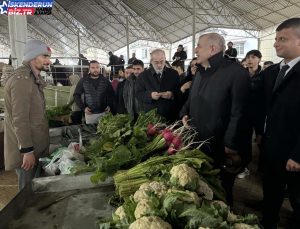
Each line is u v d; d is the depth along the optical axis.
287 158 2.05
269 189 2.25
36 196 1.62
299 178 2.09
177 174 1.28
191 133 2.32
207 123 2.25
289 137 2.03
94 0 18.66
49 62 2.21
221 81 2.15
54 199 1.59
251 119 2.26
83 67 8.84
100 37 24.83
